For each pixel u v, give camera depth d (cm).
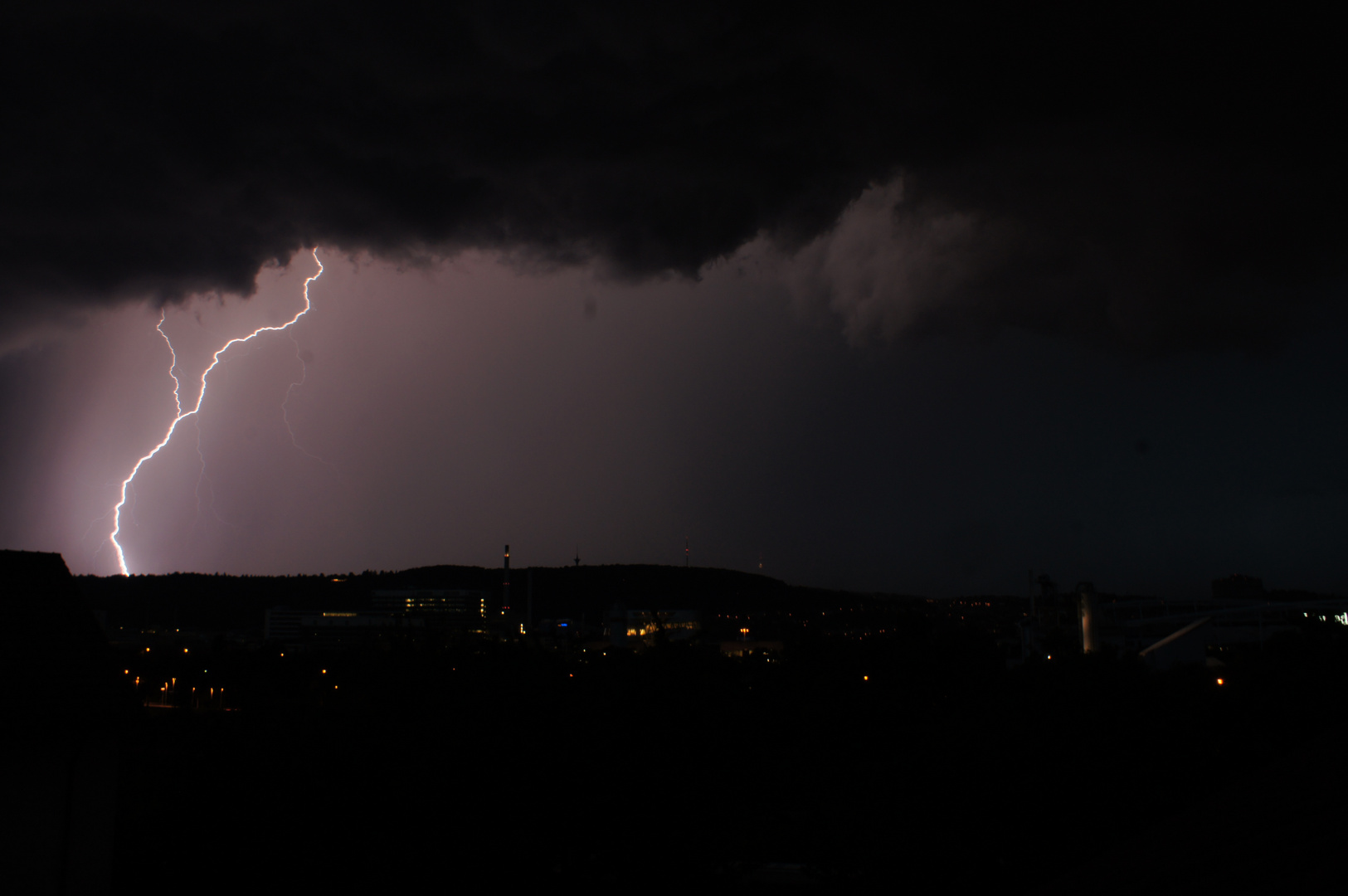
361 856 1270
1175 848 600
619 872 1300
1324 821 478
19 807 1497
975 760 1495
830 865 1534
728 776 1333
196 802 1327
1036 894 695
